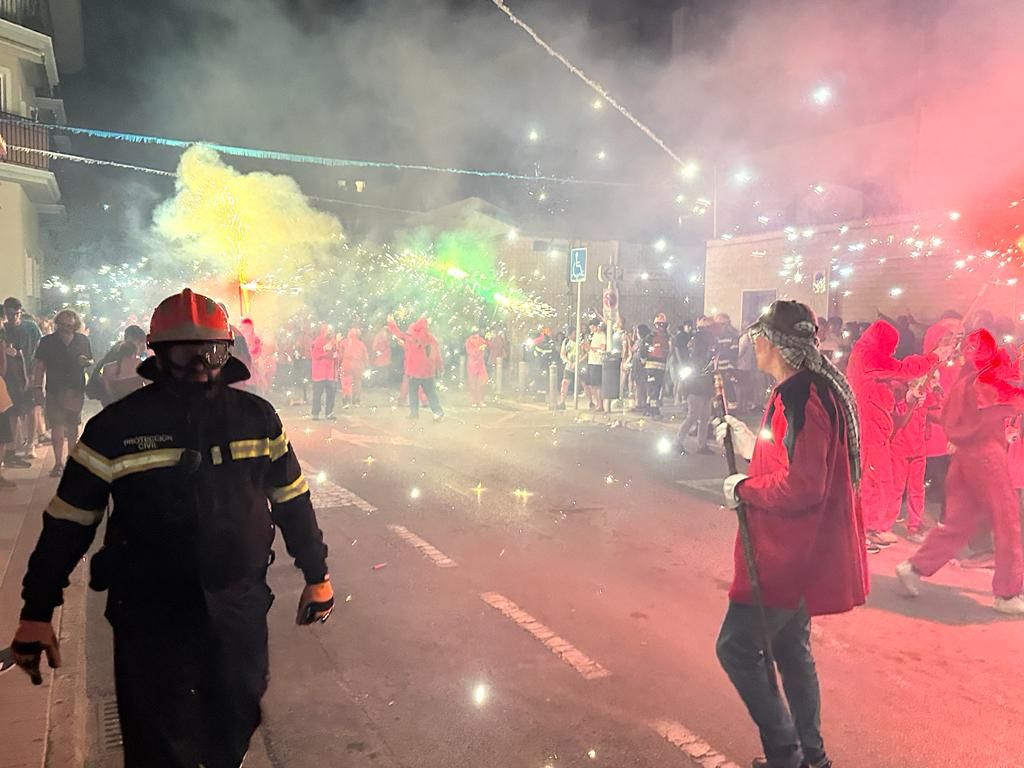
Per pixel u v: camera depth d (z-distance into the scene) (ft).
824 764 10.69
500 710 13.28
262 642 8.25
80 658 14.80
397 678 14.42
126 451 7.57
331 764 11.66
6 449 30.96
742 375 52.13
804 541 9.92
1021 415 21.29
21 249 67.51
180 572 7.61
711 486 30.45
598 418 51.52
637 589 19.06
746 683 10.39
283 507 8.81
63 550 7.59
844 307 50.93
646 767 11.61
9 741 11.53
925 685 14.26
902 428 22.54
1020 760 11.82
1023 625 17.03
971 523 18.06
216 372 8.11
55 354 29.01
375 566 20.65
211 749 7.89
